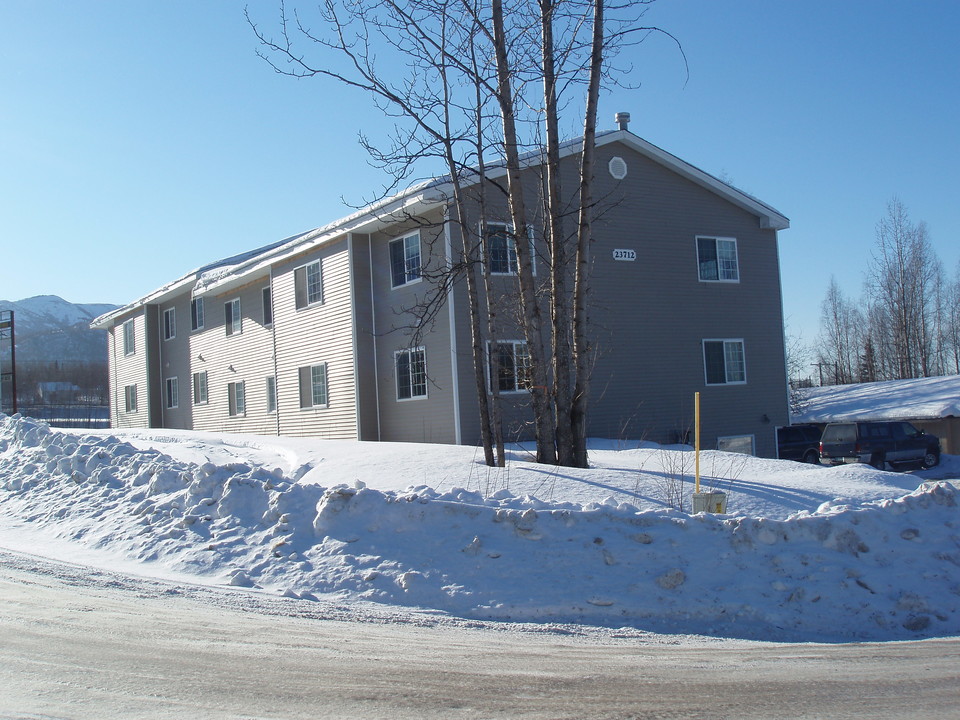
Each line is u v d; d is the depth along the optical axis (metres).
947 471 28.48
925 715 4.96
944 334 55.84
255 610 7.42
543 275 21.89
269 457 19.25
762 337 27.09
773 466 12.59
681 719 4.81
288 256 27.34
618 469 11.76
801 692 5.38
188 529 9.90
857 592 7.77
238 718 4.70
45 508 12.40
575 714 4.86
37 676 5.45
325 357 25.73
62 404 84.94
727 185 26.47
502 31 12.49
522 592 7.67
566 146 23.34
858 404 38.97
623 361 24.27
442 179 14.91
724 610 7.52
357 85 12.27
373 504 8.95
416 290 22.64
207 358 34.69
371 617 7.27
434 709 4.90
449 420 21.53
